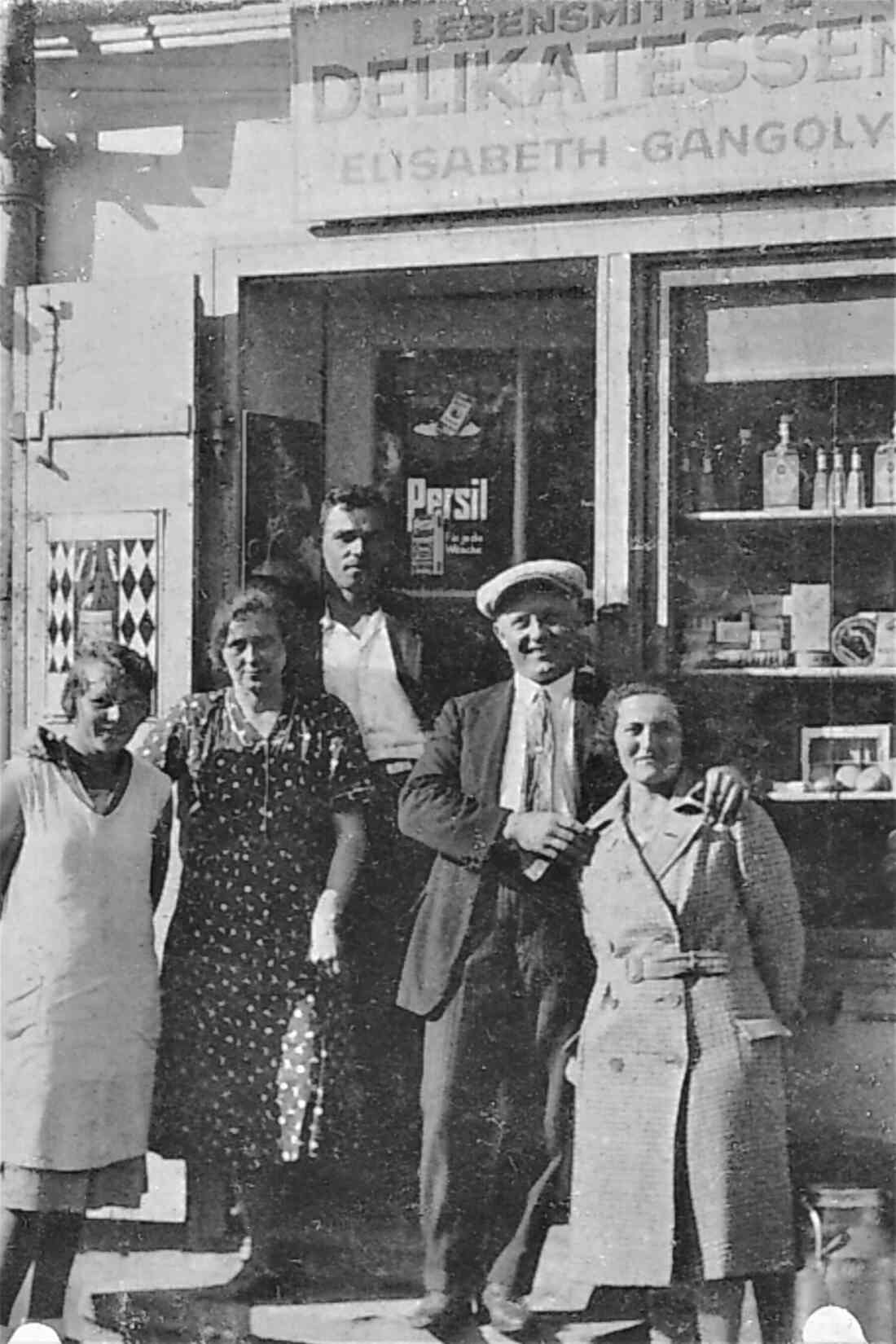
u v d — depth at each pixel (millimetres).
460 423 5555
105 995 5539
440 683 5527
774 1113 5281
